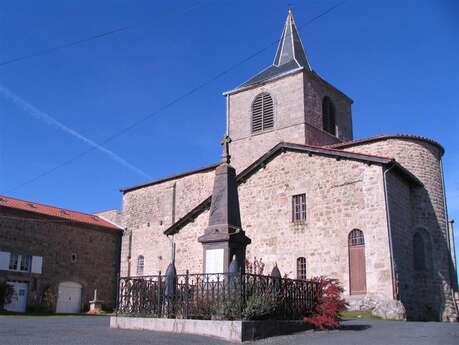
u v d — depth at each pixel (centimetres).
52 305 3120
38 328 1248
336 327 1374
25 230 3080
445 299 2389
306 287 1355
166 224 3353
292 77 3184
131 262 3538
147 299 1287
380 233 2130
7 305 2895
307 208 2384
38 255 3122
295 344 1051
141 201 3609
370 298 2069
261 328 1134
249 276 1193
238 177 2641
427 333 1283
